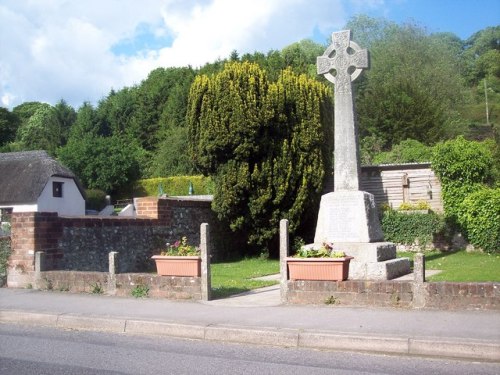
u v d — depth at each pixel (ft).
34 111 297.53
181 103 209.87
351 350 23.15
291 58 163.43
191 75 223.30
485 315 26.32
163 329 27.07
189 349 23.75
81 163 179.11
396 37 158.71
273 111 59.36
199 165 62.95
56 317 29.84
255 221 62.18
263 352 23.04
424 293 28.30
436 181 69.36
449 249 65.87
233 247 68.85
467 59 226.79
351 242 41.83
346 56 45.01
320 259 30.50
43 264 39.42
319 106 63.26
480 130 150.71
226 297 35.09
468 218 62.59
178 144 186.50
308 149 62.13
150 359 21.89
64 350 23.62
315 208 63.62
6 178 127.03
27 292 37.60
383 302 29.12
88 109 233.96
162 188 168.25
